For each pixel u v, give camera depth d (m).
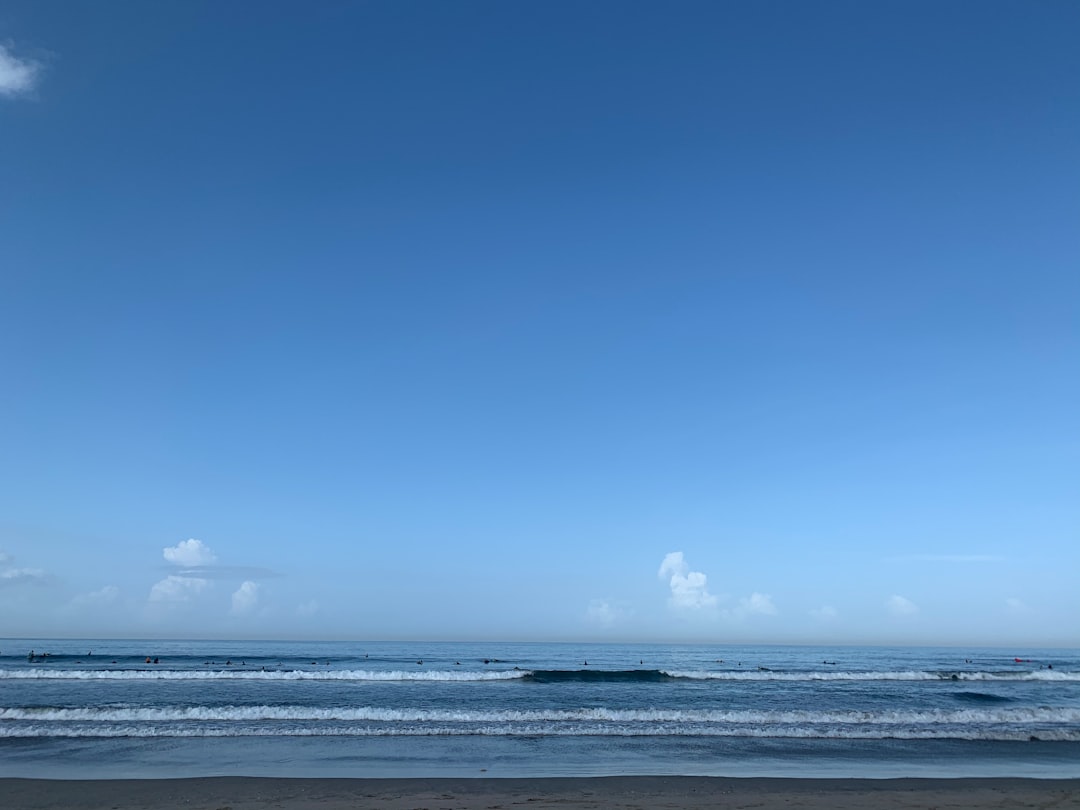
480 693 30.84
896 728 21.80
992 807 12.29
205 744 17.70
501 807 11.86
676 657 80.75
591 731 20.33
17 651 69.25
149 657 54.41
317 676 37.03
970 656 93.88
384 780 13.96
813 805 12.27
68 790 12.80
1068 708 25.44
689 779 14.40
